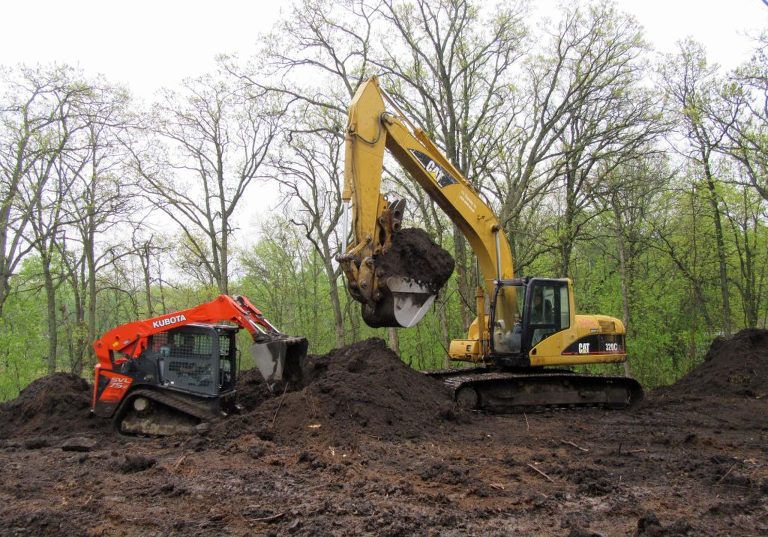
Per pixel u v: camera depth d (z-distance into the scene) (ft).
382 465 24.62
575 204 76.07
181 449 28.40
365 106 34.24
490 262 41.32
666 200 76.89
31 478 23.41
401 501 19.66
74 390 38.75
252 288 108.78
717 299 81.97
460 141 72.64
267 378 32.89
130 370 33.47
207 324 33.63
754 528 17.35
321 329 107.34
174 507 19.33
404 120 37.81
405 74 73.56
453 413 34.19
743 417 39.01
